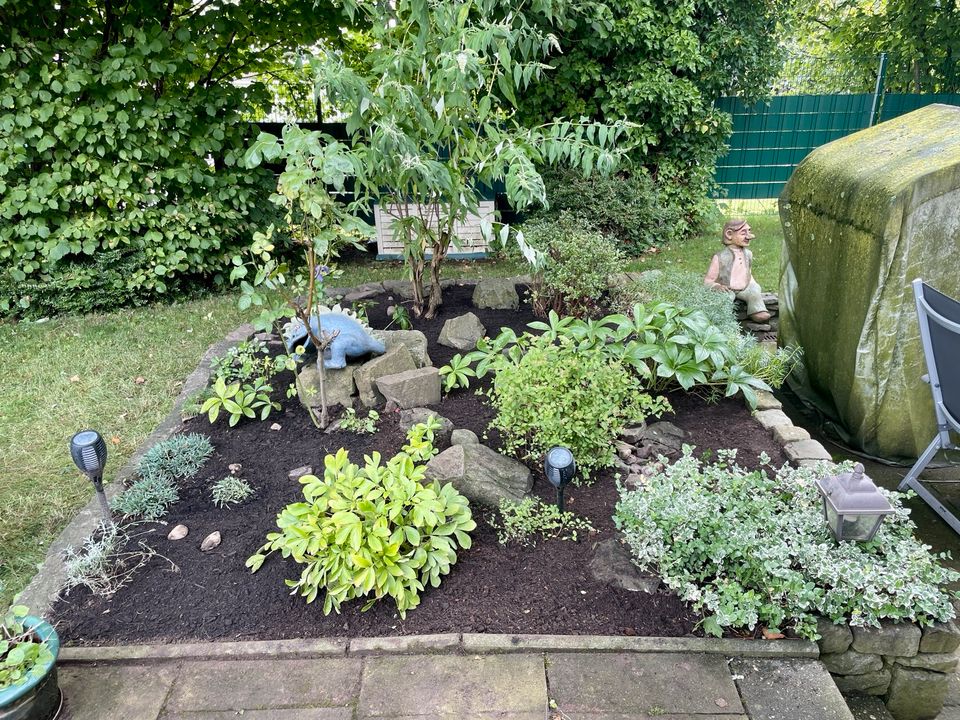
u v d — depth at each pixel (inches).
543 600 93.4
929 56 416.8
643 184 306.5
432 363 166.1
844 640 87.7
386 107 143.2
